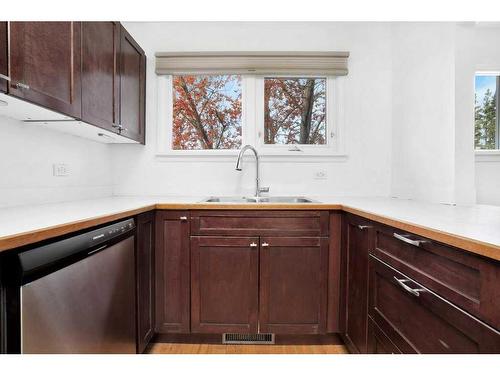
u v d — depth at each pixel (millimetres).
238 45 2309
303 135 2381
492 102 2395
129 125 1975
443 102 1679
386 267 1210
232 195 2320
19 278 760
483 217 1140
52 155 1682
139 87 2150
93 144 2076
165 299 1753
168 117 2357
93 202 1729
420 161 1914
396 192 2221
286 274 1753
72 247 947
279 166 2336
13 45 1001
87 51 1454
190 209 1739
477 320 725
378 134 2328
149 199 2000
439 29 1706
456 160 1597
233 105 2369
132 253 1432
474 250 716
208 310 1752
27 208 1384
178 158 2324
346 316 1693
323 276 1754
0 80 954
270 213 1750
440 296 865
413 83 1988
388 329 1189
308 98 2375
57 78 1232
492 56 2260
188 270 1748
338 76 2316
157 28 2301
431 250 907
